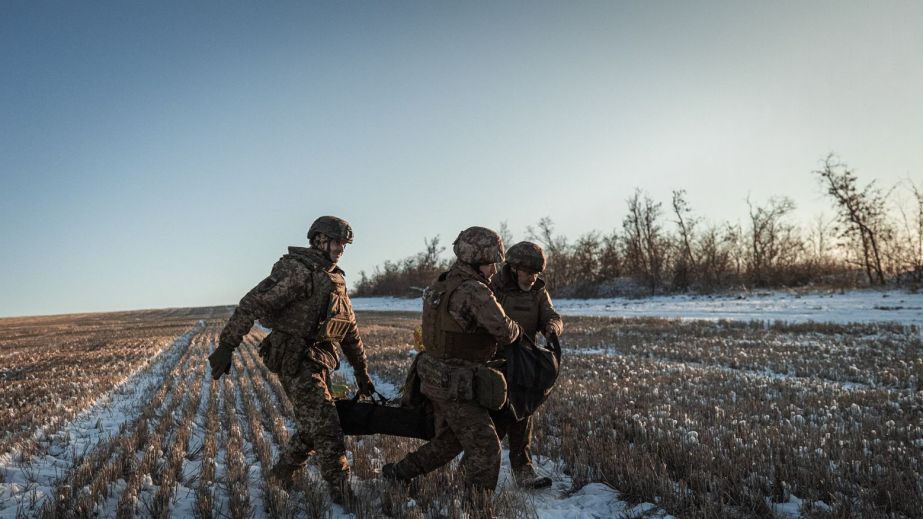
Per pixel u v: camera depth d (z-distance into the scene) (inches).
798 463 167.2
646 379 331.9
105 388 370.3
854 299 1019.9
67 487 155.9
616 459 173.3
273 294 145.1
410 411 153.2
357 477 172.9
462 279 140.5
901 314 721.0
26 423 262.8
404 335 756.0
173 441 222.7
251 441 227.0
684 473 167.2
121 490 162.6
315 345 153.2
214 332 1003.3
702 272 1594.5
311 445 155.3
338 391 162.7
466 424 138.2
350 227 161.0
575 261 1877.5
